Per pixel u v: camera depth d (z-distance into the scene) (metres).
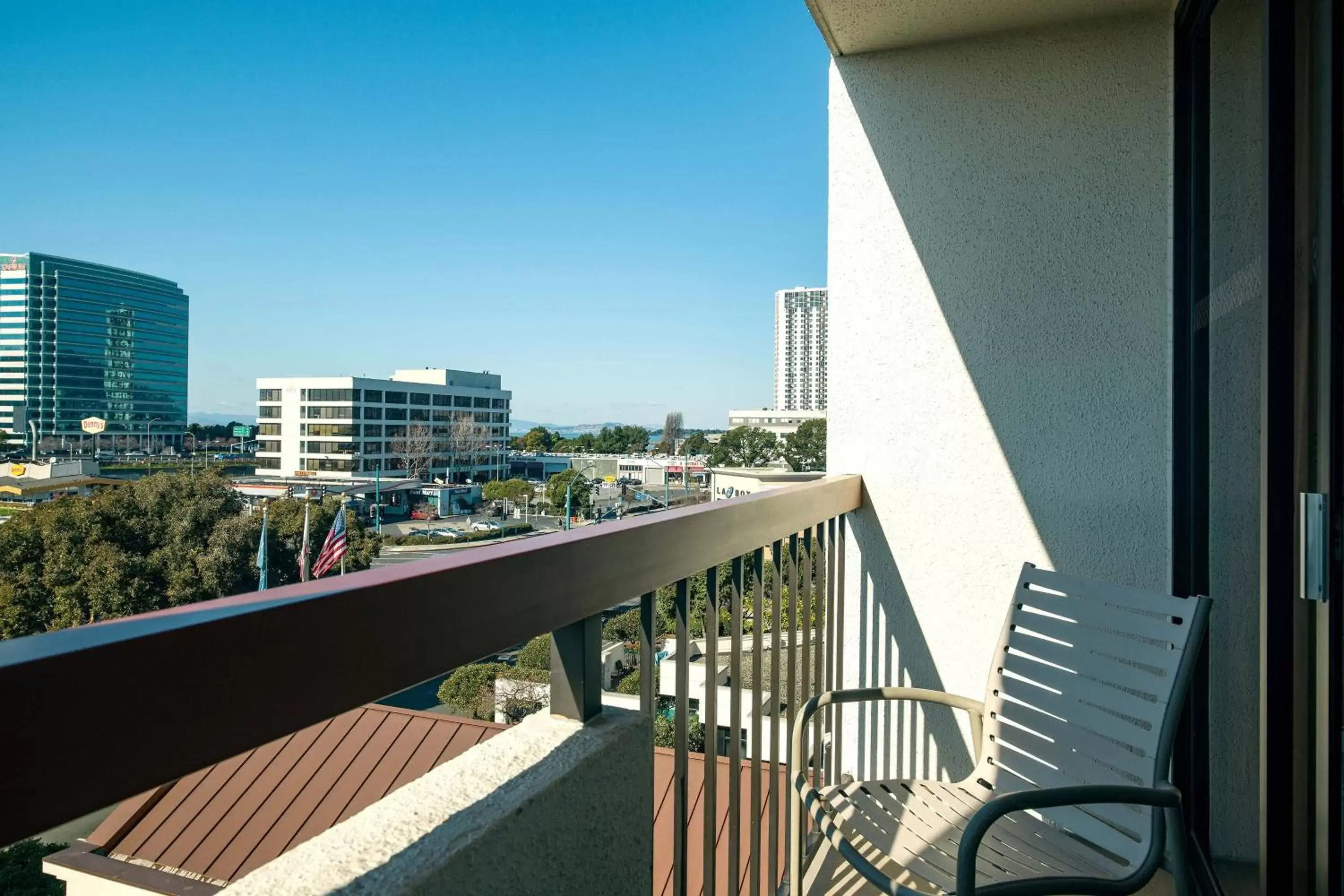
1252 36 1.56
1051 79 2.40
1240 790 1.64
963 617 2.47
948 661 2.48
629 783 0.97
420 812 0.75
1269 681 1.34
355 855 0.67
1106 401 2.35
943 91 2.50
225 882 3.92
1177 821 1.19
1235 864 1.68
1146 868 1.20
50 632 0.42
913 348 2.52
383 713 5.13
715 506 1.31
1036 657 1.59
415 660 0.65
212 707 0.48
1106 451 2.34
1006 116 2.44
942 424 2.49
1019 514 2.42
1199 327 2.07
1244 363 1.62
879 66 2.56
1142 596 1.43
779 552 1.68
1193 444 2.11
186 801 4.51
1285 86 1.34
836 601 2.38
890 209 2.54
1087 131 2.37
